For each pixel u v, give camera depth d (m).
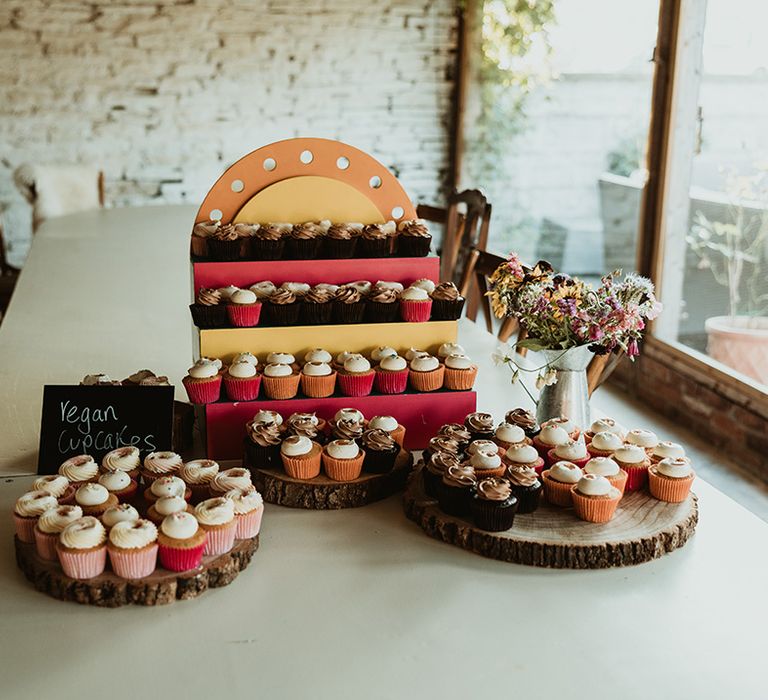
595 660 1.06
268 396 1.60
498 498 1.28
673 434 3.79
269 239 1.66
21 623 1.12
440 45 6.02
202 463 1.38
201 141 5.89
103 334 2.46
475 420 1.55
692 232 3.76
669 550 1.30
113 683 1.01
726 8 3.42
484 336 2.47
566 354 1.61
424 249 1.74
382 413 1.63
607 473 1.38
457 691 1.01
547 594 1.20
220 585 1.21
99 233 4.20
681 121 3.76
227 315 1.62
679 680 1.03
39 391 1.98
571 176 4.69
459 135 6.07
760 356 3.45
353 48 5.92
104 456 1.48
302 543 1.33
